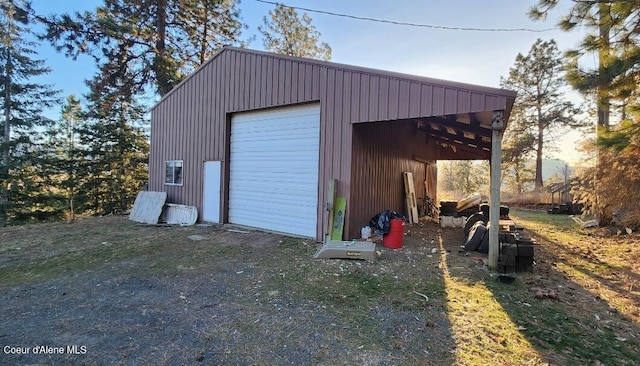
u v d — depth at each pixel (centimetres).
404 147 1002
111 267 489
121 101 1609
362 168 710
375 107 605
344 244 564
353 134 653
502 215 821
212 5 1552
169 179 1032
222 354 249
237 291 388
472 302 359
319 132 691
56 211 1645
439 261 532
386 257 555
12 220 1534
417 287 405
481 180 3297
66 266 494
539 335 287
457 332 288
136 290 390
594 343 276
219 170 881
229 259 538
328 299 364
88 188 1680
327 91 672
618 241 744
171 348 258
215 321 307
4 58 1539
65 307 339
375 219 714
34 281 423
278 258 545
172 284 413
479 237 600
